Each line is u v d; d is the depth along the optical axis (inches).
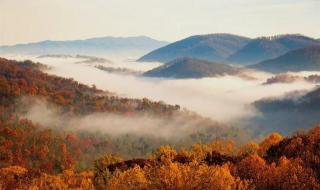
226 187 1380.4
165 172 1408.7
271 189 1711.4
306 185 1673.2
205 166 1446.9
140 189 1471.5
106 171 2342.5
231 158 2372.0
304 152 2107.5
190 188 1355.8
